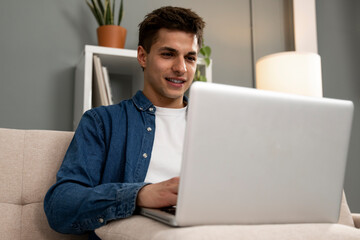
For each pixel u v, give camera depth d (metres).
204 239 0.54
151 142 1.12
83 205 0.77
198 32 1.19
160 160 1.10
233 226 0.62
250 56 2.60
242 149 0.64
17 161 1.03
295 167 0.69
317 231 0.65
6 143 1.04
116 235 0.69
